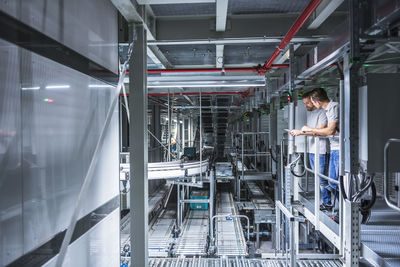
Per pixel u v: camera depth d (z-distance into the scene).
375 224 3.58
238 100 11.12
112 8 2.34
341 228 3.14
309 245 7.30
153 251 6.89
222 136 16.19
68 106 1.61
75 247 1.67
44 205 1.38
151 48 4.36
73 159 1.66
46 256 1.38
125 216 9.54
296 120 4.25
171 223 9.34
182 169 7.66
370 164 2.30
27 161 1.25
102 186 2.10
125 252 5.63
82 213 1.77
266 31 3.79
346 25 2.47
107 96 2.21
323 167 3.95
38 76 1.33
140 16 2.65
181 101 12.30
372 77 2.29
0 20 1.08
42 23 1.36
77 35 1.72
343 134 2.87
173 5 3.33
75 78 1.69
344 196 2.64
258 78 5.15
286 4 3.36
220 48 4.38
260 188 11.95
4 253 1.11
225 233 7.44
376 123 2.29
